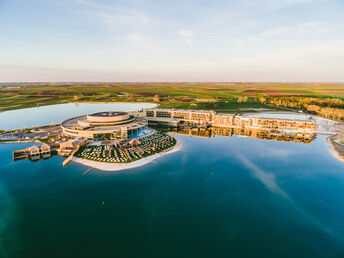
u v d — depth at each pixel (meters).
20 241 71.00
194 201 93.50
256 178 114.38
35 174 115.50
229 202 93.06
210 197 96.69
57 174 115.31
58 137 175.88
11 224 78.88
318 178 115.00
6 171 118.88
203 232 75.81
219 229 77.31
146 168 122.44
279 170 124.38
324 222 82.06
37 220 81.00
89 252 66.69
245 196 97.88
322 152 154.00
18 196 95.94
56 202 91.62
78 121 190.62
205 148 160.12
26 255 65.50
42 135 187.25
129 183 106.56
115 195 96.56
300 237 74.44
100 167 122.56
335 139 185.75
